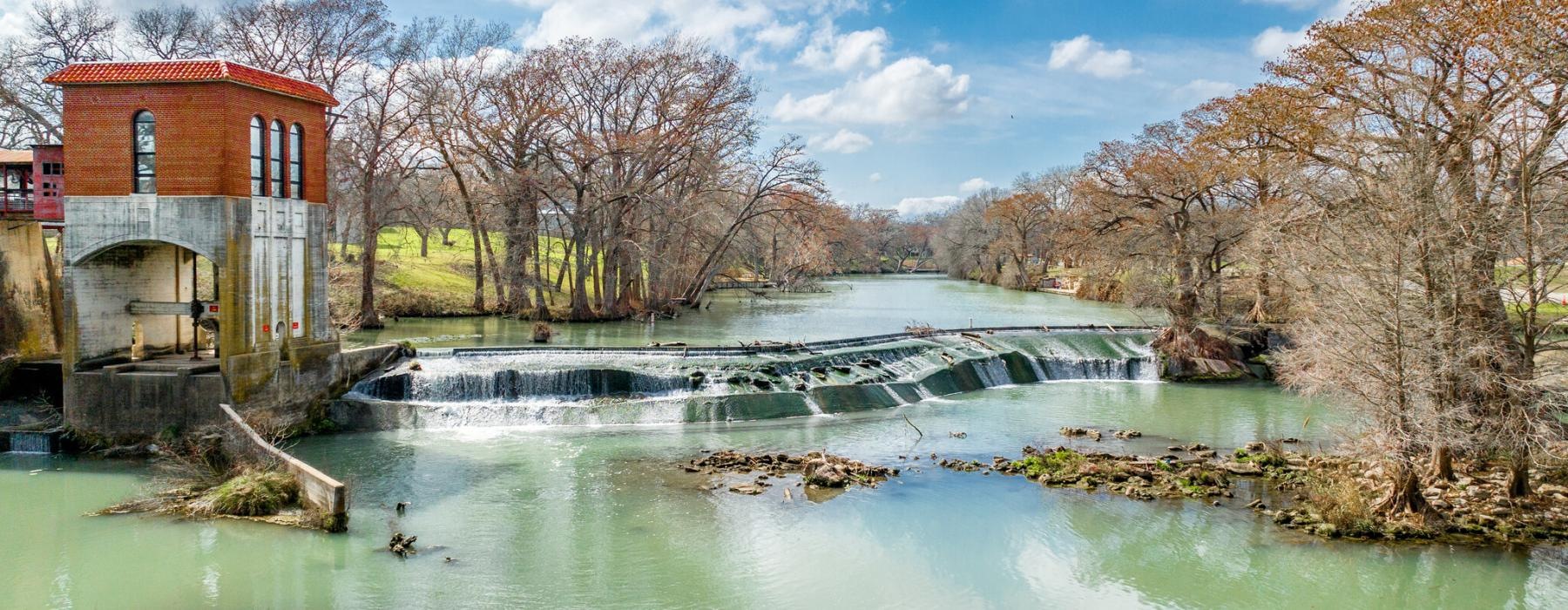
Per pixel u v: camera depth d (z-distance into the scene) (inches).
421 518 931.3
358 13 2100.1
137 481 1041.5
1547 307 1499.8
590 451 1197.7
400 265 2812.5
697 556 846.5
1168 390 1745.8
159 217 1146.0
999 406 1552.7
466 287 2817.4
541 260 3526.1
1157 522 946.7
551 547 860.0
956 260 5452.8
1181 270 1985.7
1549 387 973.2
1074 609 751.7
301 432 1256.2
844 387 1509.6
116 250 1241.4
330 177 2165.4
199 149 1132.5
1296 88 1513.3
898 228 7022.6
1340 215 1065.5
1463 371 901.2
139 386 1159.6
